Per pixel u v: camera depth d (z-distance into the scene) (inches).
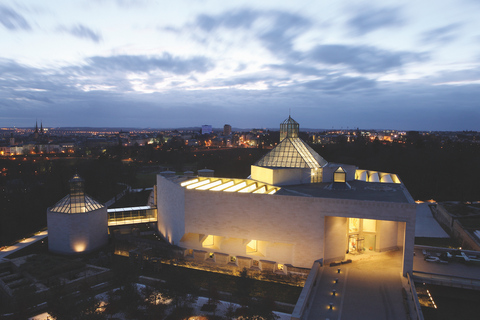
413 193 5492.1
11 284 2050.9
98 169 5684.1
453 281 1904.5
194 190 2401.6
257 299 1807.3
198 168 7514.8
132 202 4736.7
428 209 4515.3
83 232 2704.2
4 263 2381.9
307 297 1707.7
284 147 2987.2
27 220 3794.3
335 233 2193.7
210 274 2277.3
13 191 4429.1
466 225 3208.7
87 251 2726.4
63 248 2684.5
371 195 2276.1
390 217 1977.1
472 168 5974.4
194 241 2454.5
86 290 1809.8
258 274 2199.8
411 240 1948.8
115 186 5329.7
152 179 6865.2
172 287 1755.7
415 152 7401.6
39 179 5689.0
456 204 4146.2
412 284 1844.2
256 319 1566.2
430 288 1966.0
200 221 2406.5
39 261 2359.7
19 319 1673.2
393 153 7647.6
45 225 3745.1
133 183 6299.2
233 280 2175.2
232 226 2326.5
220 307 1839.3
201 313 1775.3
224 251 2372.0
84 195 2802.7
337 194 2315.5
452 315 1742.1
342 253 2240.4
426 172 6107.3
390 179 3137.3
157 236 3048.7
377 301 1729.8
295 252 2169.0
